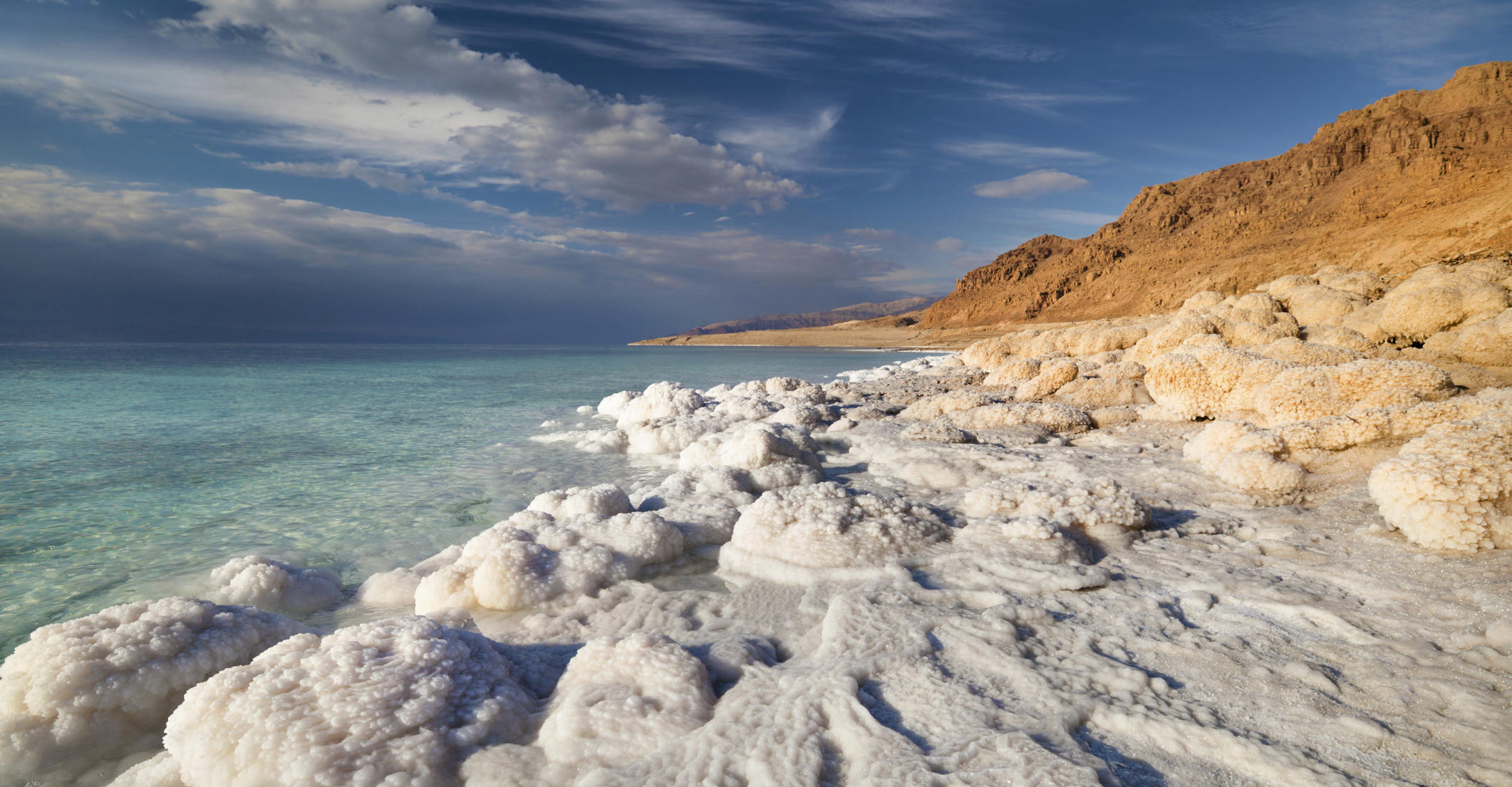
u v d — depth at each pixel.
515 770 2.20
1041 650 2.94
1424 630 2.94
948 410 11.22
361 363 37.84
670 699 2.51
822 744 2.24
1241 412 8.47
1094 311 84.62
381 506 6.27
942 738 2.26
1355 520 4.53
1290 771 2.03
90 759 2.44
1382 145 81.75
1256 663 2.75
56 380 22.11
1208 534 4.64
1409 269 20.66
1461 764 2.03
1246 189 100.94
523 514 5.02
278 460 8.51
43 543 5.11
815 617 3.58
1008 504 5.03
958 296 121.06
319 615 3.91
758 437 7.02
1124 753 2.21
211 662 2.78
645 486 7.00
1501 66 86.06
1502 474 3.73
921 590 3.66
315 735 2.15
